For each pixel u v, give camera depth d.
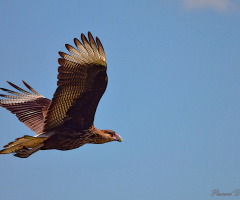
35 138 13.10
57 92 12.86
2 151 12.84
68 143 13.70
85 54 12.86
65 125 13.63
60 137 13.57
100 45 12.84
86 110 13.61
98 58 12.91
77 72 12.91
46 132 13.49
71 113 13.48
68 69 12.81
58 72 12.70
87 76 13.02
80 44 12.80
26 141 13.08
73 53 12.77
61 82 12.81
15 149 13.05
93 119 13.98
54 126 13.52
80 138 13.89
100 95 13.45
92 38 12.82
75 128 13.76
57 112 13.24
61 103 13.12
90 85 13.15
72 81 12.94
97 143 14.54
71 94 13.10
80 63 12.87
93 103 13.55
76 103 13.34
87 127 13.95
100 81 13.16
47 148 13.59
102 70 13.01
